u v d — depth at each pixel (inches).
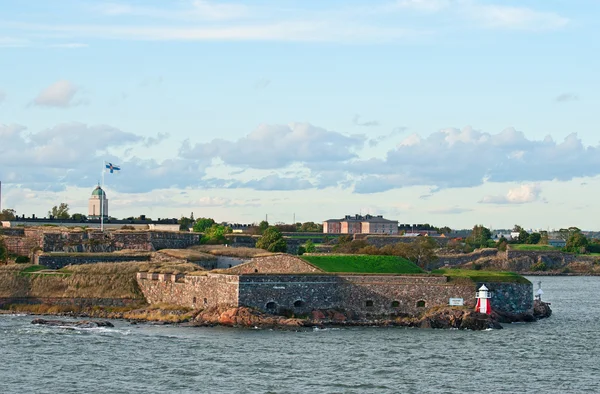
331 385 4692.4
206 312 6909.5
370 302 7017.7
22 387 4598.9
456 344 5989.2
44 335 6210.6
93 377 4832.7
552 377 4972.9
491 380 4869.6
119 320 7155.5
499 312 7258.9
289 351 5620.1
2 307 7849.4
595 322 7411.4
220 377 4845.0
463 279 7066.9
